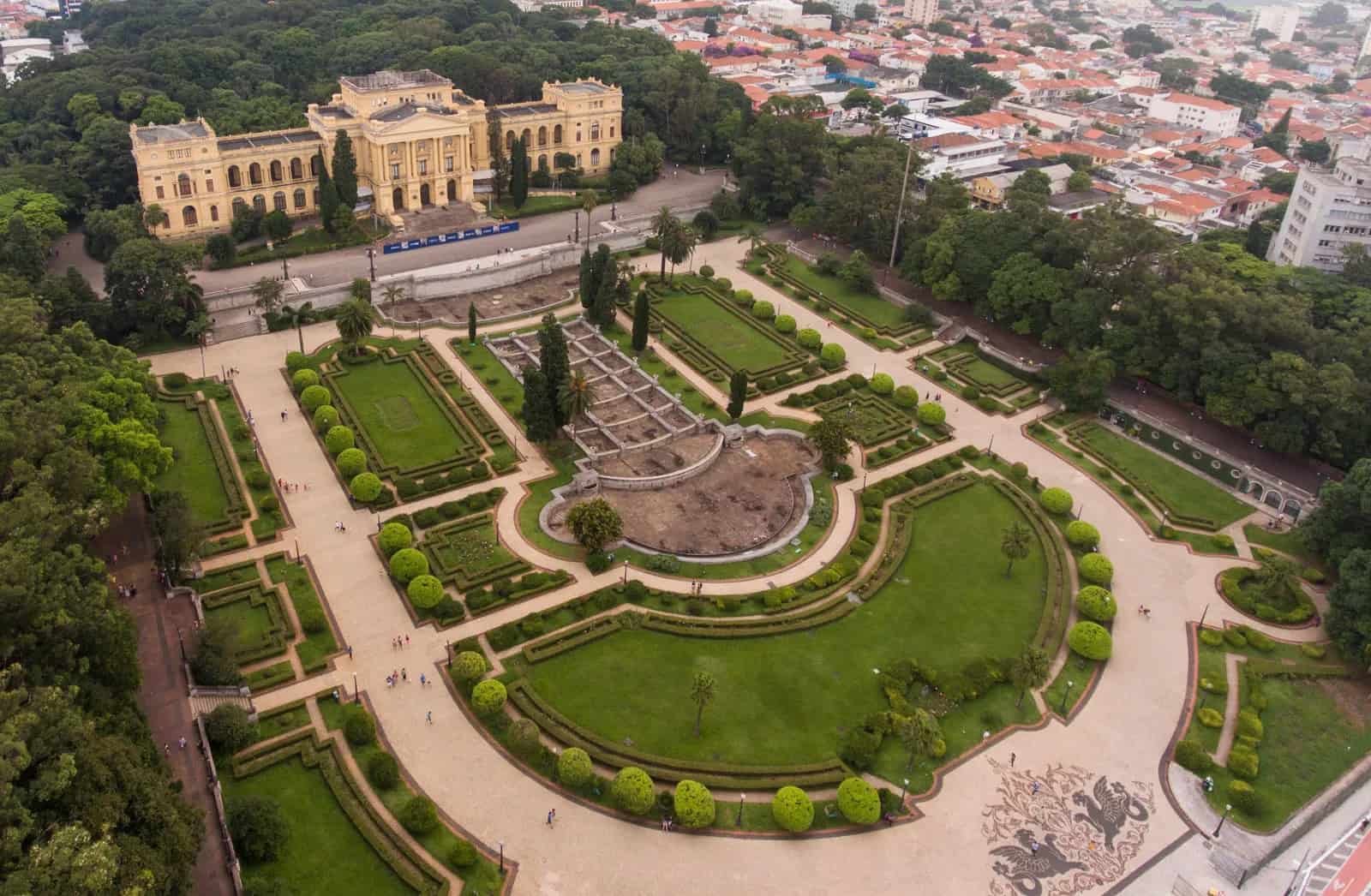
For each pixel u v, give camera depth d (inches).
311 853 3846.0
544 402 6259.8
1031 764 4490.7
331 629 4985.2
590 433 6756.9
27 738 2992.1
